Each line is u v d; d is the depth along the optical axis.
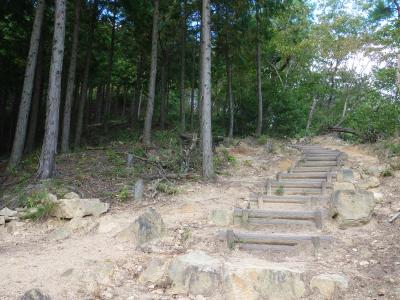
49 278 5.11
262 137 17.30
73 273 5.15
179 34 20.56
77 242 6.62
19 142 11.99
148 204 8.83
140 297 4.79
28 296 4.35
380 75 16.17
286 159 13.61
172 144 14.44
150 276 5.22
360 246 5.98
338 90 25.03
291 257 5.84
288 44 24.12
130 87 32.06
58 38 10.35
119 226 7.21
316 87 24.38
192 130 18.92
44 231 7.43
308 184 9.33
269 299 4.74
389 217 7.02
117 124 26.22
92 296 4.75
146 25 19.91
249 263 5.39
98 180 10.29
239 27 18.75
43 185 9.33
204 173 10.86
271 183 9.62
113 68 27.69
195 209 8.34
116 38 23.62
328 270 5.26
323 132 21.30
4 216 7.89
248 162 12.94
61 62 10.41
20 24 17.59
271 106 22.17
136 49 23.47
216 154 13.54
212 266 5.04
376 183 8.98
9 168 11.70
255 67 22.23
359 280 5.00
